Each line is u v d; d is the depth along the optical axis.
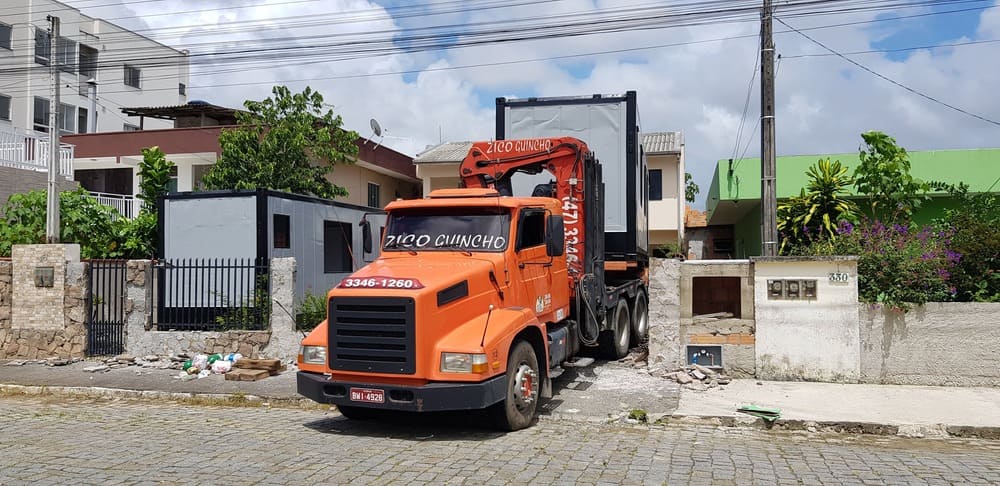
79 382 11.22
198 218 13.86
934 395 9.55
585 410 8.86
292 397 10.04
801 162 20.25
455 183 26.56
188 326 12.93
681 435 7.96
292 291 12.43
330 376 7.69
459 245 8.60
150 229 16.81
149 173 18.98
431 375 7.32
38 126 36.62
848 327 10.40
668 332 11.09
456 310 7.65
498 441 7.52
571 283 10.46
